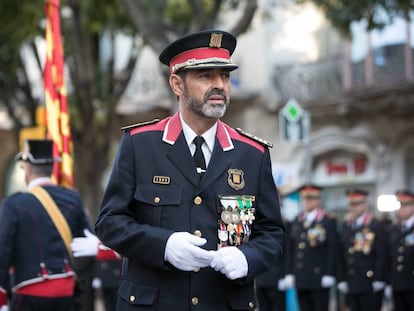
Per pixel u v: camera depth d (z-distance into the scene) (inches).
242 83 1750.7
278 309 1036.5
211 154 326.3
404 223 962.1
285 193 1304.1
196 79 317.4
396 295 965.8
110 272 1000.9
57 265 526.9
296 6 1604.3
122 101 1888.5
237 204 322.3
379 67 1547.7
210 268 316.5
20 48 1486.2
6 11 1294.3
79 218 548.4
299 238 1002.1
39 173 545.6
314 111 1628.9
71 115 1497.3
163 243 301.4
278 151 1690.5
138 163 322.0
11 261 518.3
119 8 1427.2
